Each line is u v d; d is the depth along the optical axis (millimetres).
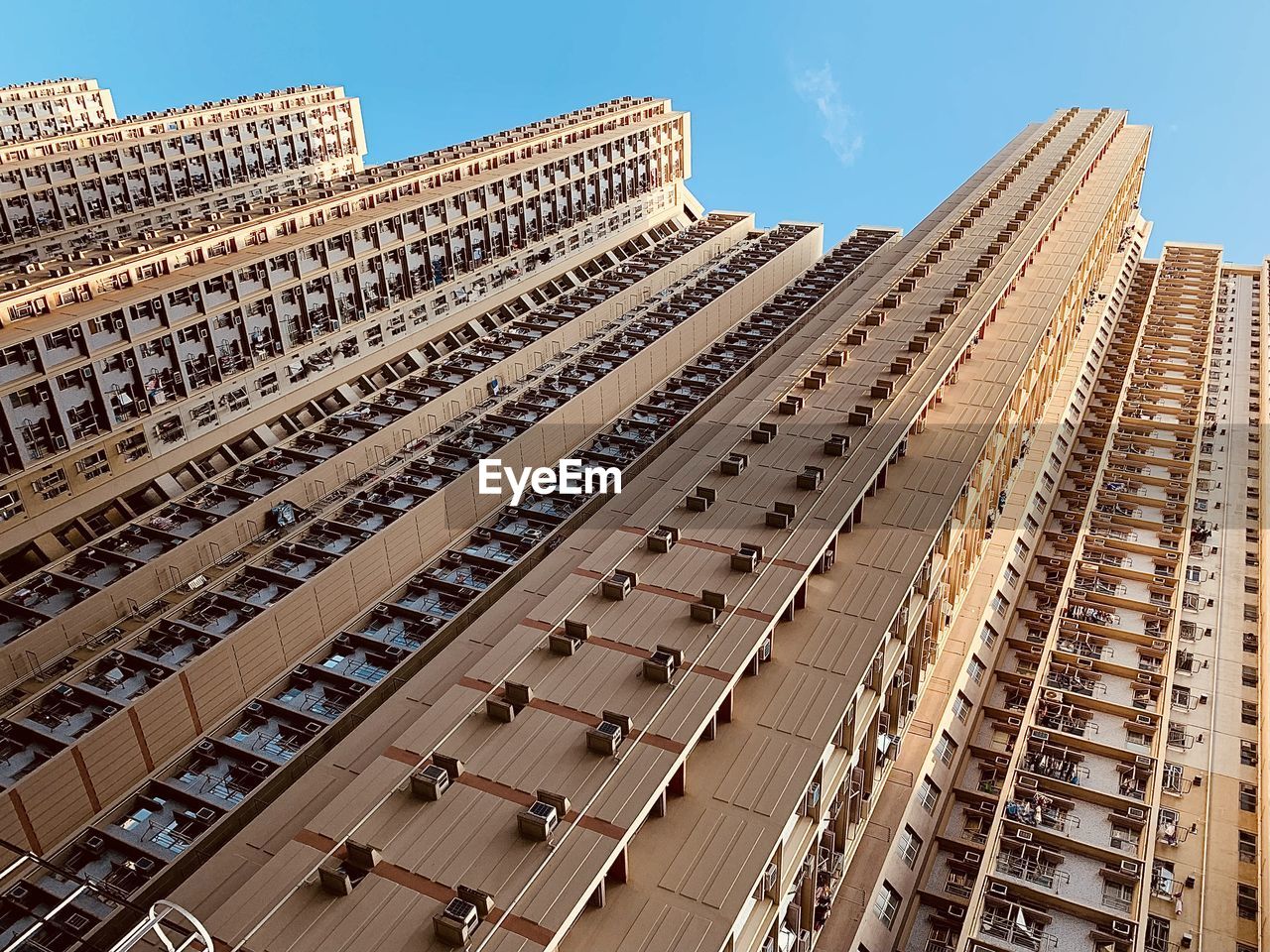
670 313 131250
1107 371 124125
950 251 100812
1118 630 79125
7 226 130000
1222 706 73688
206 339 92125
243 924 36469
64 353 80312
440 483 91875
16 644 66812
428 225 119875
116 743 62156
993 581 79188
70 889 56156
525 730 43750
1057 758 68625
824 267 154500
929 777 64312
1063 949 54938
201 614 73875
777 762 43688
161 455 88938
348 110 182750
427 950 34938
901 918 56156
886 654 55719
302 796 56719
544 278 142875
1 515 77062
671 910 37719
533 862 37562
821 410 69375
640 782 40531
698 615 49219
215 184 158500
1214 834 63812
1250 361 130125
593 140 153875
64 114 192125
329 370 106625
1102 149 152375
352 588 79438
